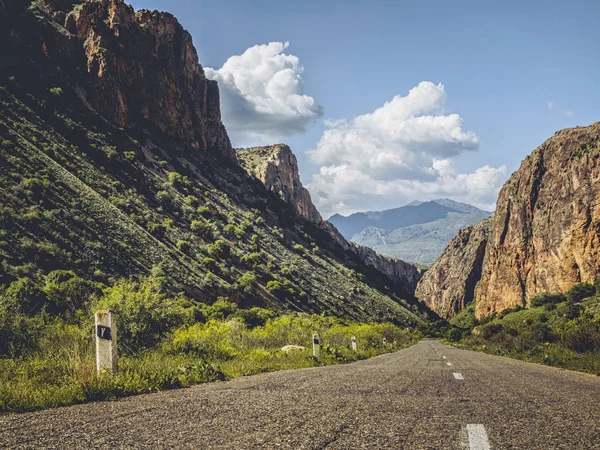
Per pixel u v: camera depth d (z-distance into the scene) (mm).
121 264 64062
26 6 124562
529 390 6324
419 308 191000
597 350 20406
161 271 68688
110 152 106688
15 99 97750
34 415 4246
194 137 160625
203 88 173500
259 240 127062
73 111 110625
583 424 3629
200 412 4168
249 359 15680
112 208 81125
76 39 127188
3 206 59531
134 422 3680
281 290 98750
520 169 172375
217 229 114062
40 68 111062
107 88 125562
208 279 78062
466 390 6164
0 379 6871
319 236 181875
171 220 99625
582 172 131875
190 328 25297
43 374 7383
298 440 2980
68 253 57438
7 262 48969
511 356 25328
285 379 8125
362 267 188125
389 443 2896
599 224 121312
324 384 6953
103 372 6789
